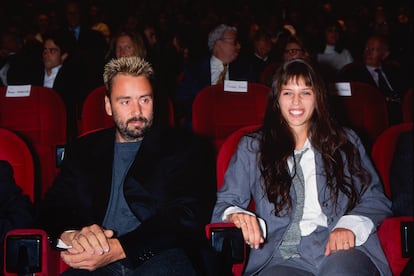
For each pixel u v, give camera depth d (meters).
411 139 2.55
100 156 2.29
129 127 2.22
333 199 2.27
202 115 4.21
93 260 1.99
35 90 4.24
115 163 2.28
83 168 2.28
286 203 2.25
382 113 4.30
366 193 2.33
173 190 2.23
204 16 11.18
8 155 2.64
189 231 2.15
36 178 3.40
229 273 2.05
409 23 10.02
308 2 12.01
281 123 2.37
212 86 4.29
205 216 2.25
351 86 4.29
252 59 5.90
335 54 7.49
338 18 11.85
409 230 2.11
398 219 2.20
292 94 2.33
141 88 2.21
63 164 2.34
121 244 2.04
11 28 8.30
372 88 4.30
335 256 2.17
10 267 1.95
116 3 11.99
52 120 4.22
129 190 2.21
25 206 2.30
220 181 2.57
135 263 2.03
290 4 11.90
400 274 2.16
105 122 4.13
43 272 2.00
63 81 5.17
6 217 2.27
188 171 2.27
